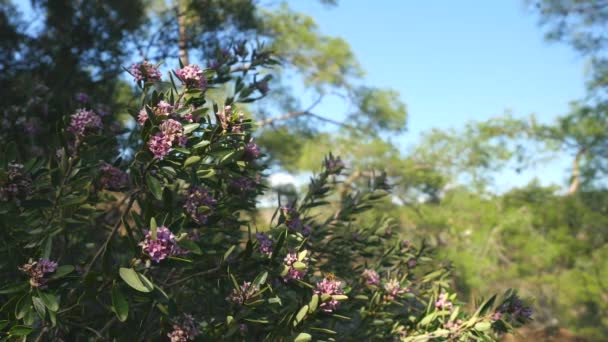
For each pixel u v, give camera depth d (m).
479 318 3.13
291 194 12.00
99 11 6.24
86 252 3.27
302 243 2.62
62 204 2.57
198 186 2.66
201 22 7.05
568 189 11.73
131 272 2.06
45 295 2.13
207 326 2.58
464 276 10.70
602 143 11.27
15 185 2.38
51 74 5.74
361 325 3.37
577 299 10.84
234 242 3.16
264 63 3.58
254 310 2.58
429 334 3.16
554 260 11.25
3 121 4.30
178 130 2.23
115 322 2.54
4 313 2.23
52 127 3.77
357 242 3.96
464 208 12.20
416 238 12.60
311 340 2.61
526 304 3.14
